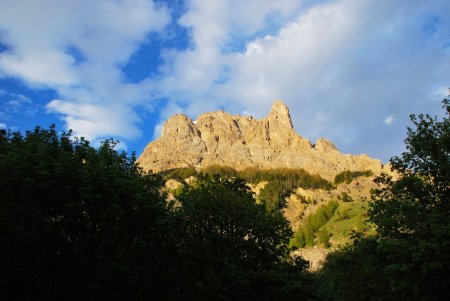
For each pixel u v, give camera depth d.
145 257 27.80
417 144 28.47
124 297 26.25
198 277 29.97
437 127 28.22
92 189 23.30
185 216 31.02
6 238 20.06
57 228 22.78
